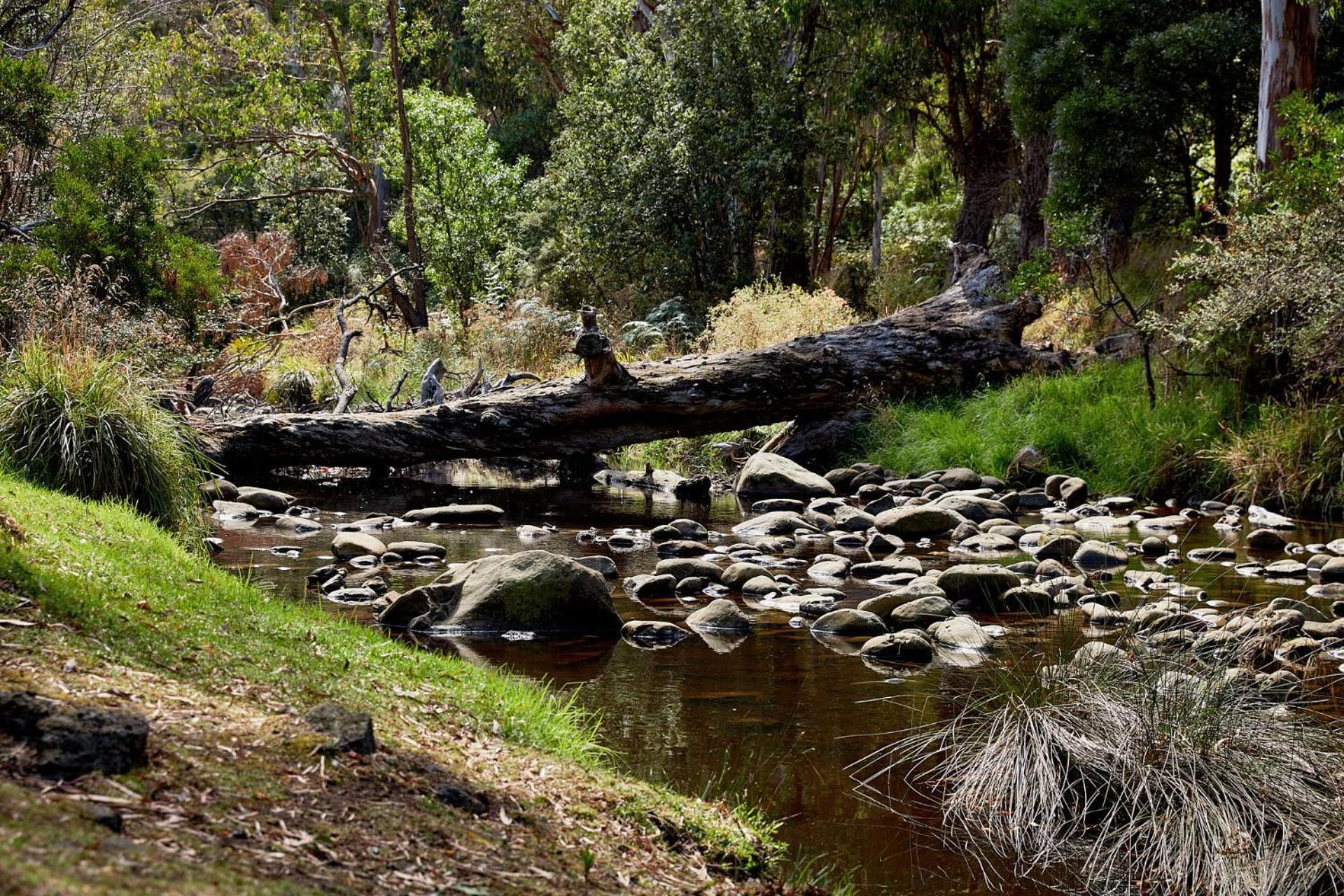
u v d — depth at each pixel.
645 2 23.86
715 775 4.09
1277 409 10.55
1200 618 5.96
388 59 24.34
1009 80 14.95
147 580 4.47
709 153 18.66
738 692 5.07
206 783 2.49
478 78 32.25
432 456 11.88
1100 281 14.37
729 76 18.86
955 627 5.89
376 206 24.69
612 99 19.92
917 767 4.24
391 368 17.00
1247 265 9.70
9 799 2.06
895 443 12.35
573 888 2.57
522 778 3.23
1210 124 14.62
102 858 1.92
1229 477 10.62
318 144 24.48
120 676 3.09
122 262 12.63
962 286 13.42
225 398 14.02
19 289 10.24
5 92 12.69
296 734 2.91
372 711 3.41
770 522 9.48
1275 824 3.66
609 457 14.03
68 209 12.55
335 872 2.25
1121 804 3.87
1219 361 11.59
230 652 3.63
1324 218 9.33
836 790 4.03
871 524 9.67
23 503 5.27
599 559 7.71
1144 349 11.56
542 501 11.51
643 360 15.30
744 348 14.94
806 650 5.79
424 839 2.56
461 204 23.23
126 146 13.16
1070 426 11.78
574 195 20.12
